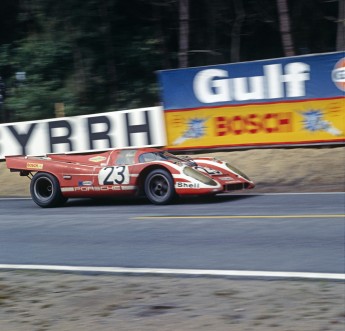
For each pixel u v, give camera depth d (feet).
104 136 65.72
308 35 95.45
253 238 32.35
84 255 30.99
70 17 87.15
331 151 58.34
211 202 46.37
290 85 59.52
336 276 24.58
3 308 22.91
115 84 90.63
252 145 61.36
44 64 88.63
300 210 40.16
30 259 30.86
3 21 101.81
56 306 22.79
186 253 29.96
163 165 45.80
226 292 23.25
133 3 94.94
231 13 96.84
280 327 19.06
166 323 20.08
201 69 62.39
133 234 35.32
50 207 49.75
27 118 88.12
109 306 22.40
